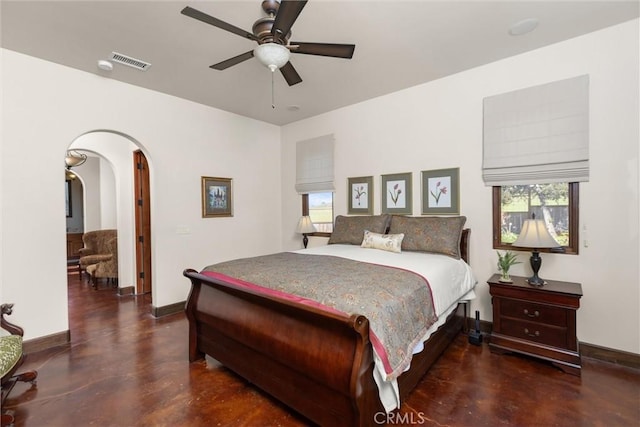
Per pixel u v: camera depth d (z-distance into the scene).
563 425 1.81
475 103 3.19
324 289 1.88
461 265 2.92
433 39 2.61
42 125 2.88
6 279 2.69
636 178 2.43
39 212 2.86
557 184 2.82
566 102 2.68
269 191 5.08
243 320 2.11
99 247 6.02
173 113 3.86
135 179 4.70
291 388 1.87
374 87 3.64
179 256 3.93
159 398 2.11
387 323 1.65
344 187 4.36
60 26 2.36
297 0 1.59
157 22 2.32
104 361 2.62
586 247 2.64
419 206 3.63
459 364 2.52
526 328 2.57
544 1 2.14
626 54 2.44
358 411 1.51
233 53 2.79
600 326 2.58
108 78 3.30
